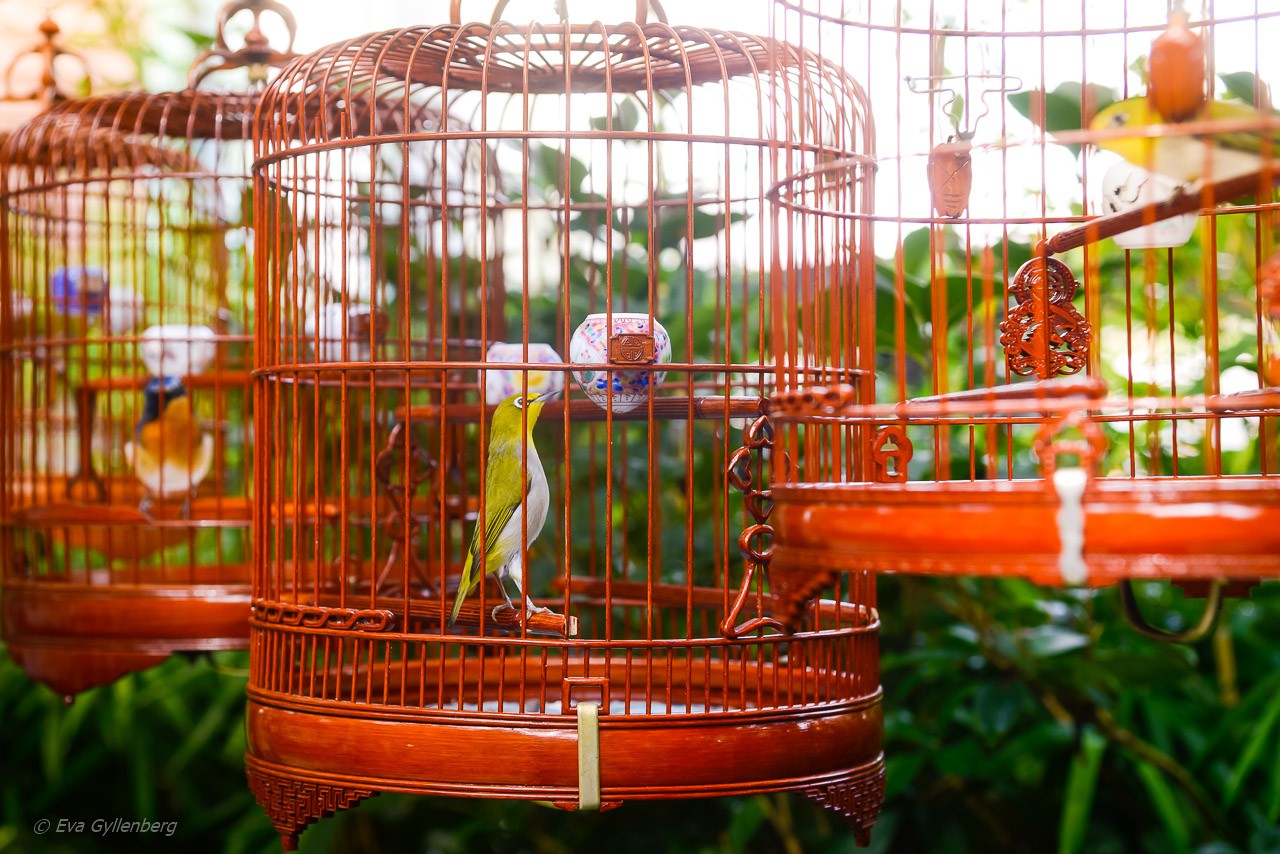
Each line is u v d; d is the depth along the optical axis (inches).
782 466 81.4
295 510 92.8
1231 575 57.7
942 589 154.4
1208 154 68.2
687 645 85.7
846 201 109.1
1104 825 154.8
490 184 178.5
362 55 97.2
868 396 96.3
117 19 222.1
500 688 85.1
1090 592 149.6
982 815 161.5
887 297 138.9
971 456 94.0
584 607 143.7
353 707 88.0
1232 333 160.6
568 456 85.2
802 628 104.8
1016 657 143.7
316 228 91.0
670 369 84.9
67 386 136.9
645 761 83.7
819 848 167.6
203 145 150.7
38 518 126.6
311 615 93.0
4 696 190.5
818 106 93.4
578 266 176.4
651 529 88.5
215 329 146.8
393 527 118.2
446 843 185.3
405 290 89.0
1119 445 159.8
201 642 122.4
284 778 90.4
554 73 111.7
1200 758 147.9
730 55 102.9
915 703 165.5
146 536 146.3
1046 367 100.2
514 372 116.7
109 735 188.5
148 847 198.4
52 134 132.4
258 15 130.3
